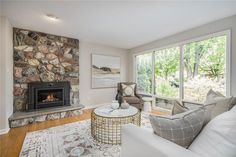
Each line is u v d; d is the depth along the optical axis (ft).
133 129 3.84
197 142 3.02
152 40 13.82
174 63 12.44
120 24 9.78
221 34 9.06
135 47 16.65
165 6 7.37
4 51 8.48
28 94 11.00
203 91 10.38
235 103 4.72
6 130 8.43
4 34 8.46
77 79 13.67
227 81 8.84
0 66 8.40
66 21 9.24
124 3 7.07
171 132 3.17
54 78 12.30
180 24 9.86
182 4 7.22
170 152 2.71
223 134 2.60
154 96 14.43
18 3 6.96
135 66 16.92
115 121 6.99
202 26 10.05
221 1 6.93
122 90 14.06
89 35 12.30
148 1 6.91
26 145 6.84
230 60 8.69
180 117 3.31
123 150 4.06
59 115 11.19
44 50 11.76
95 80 15.12
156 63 14.29
